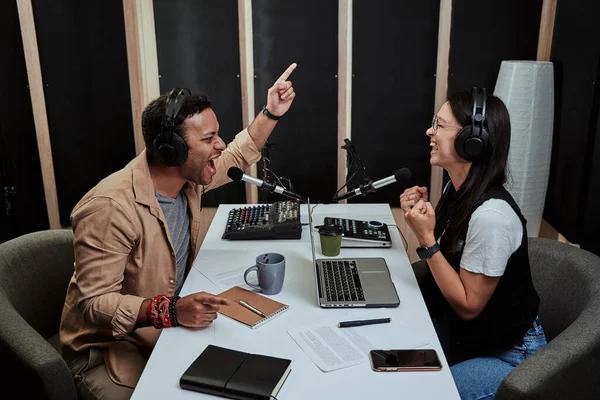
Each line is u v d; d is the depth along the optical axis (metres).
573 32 2.33
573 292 1.56
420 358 1.21
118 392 1.42
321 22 2.67
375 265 1.65
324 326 1.35
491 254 1.42
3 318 1.40
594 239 2.26
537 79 2.35
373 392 1.11
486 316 1.52
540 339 1.52
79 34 2.74
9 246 1.67
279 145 2.84
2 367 1.42
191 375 1.13
